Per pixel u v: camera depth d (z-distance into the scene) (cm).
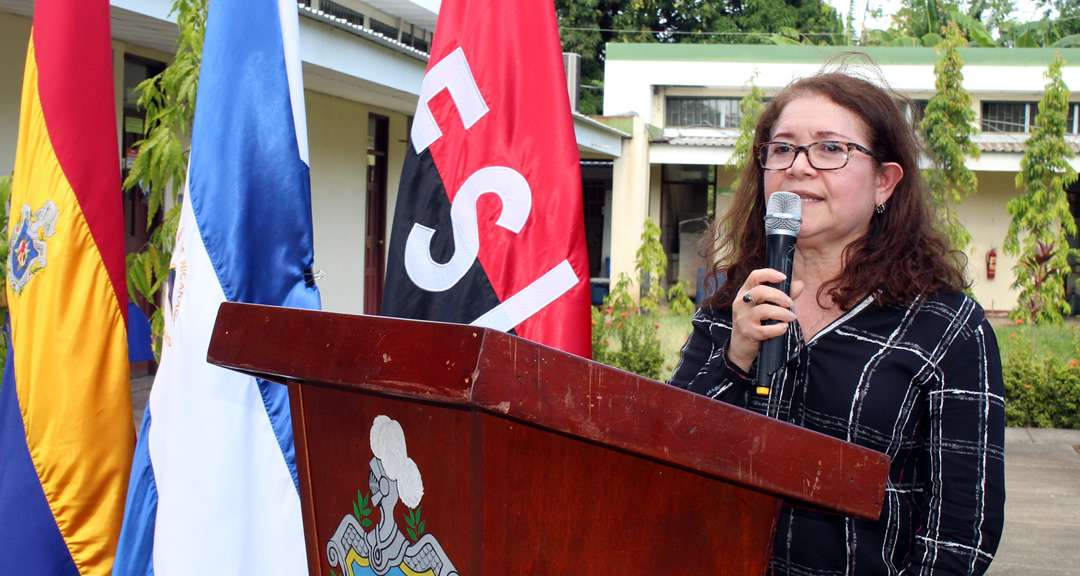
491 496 82
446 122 227
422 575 90
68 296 234
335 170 856
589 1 2256
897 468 139
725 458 86
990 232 1466
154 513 226
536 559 85
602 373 80
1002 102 1471
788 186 150
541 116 223
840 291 145
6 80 532
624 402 81
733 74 1507
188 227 223
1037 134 1012
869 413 137
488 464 81
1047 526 450
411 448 90
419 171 229
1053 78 1009
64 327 233
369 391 85
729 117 1548
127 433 239
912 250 146
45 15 239
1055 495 502
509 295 220
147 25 522
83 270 235
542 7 225
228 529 216
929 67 1434
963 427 132
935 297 142
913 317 141
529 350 76
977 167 1319
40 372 233
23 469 234
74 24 237
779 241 141
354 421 100
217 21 228
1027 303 1046
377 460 96
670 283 1623
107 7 244
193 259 220
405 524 93
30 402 234
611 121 1320
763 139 167
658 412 82
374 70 688
